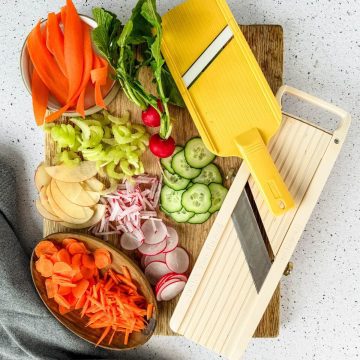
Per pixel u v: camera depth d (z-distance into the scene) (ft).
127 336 2.09
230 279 2.02
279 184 1.91
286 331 2.32
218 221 2.00
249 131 1.96
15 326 2.21
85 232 2.15
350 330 2.31
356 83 2.23
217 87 1.97
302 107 2.25
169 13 1.95
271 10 2.20
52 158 2.12
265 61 2.08
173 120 2.10
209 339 2.04
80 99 1.86
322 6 2.20
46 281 2.09
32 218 2.26
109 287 2.07
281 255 2.00
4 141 2.25
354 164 2.26
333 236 2.28
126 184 2.11
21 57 1.90
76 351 2.23
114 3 2.18
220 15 1.94
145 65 2.03
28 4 2.20
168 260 2.14
